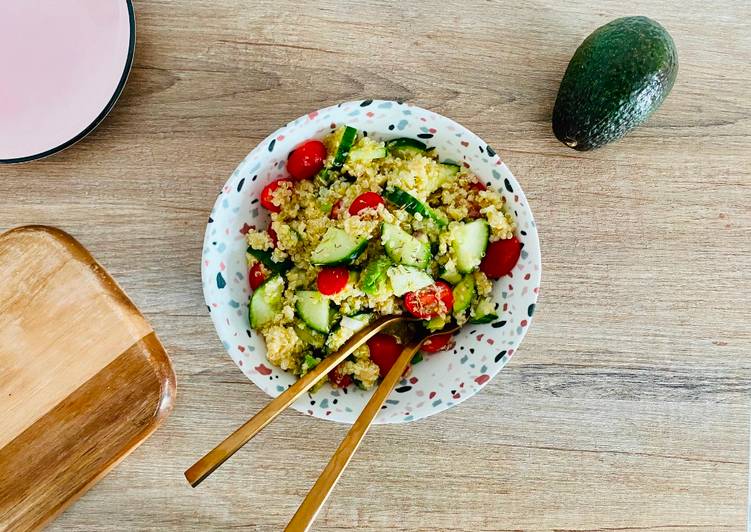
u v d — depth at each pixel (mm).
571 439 1098
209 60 1090
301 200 1002
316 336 963
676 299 1104
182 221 1091
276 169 993
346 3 1090
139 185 1090
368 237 930
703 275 1103
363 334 929
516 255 960
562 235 1096
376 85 1091
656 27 967
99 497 1082
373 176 983
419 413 952
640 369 1100
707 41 1099
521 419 1094
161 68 1088
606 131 993
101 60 1027
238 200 964
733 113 1099
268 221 1036
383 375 990
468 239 950
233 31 1089
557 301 1095
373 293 932
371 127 991
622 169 1097
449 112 1093
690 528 1099
